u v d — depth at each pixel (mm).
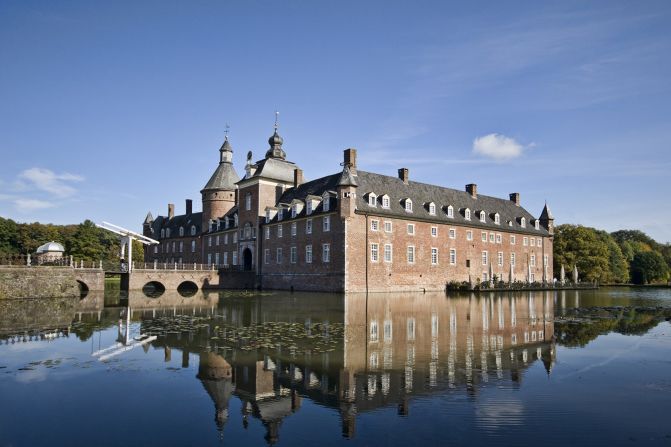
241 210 59781
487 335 17406
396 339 16391
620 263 82562
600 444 7598
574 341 16312
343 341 15961
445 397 9922
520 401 9656
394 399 9789
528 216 67812
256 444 7617
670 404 9469
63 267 35594
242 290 49062
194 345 15258
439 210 53844
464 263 54938
